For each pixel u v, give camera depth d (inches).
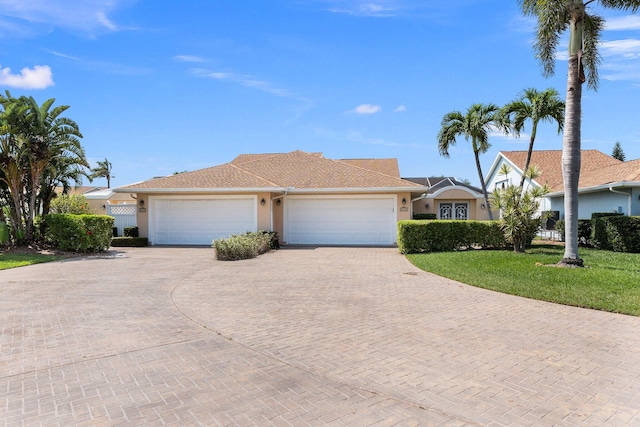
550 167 1067.9
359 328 239.3
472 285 361.1
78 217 631.8
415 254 589.0
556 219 935.7
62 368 180.5
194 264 510.0
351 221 776.9
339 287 359.3
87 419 136.9
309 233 785.6
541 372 174.6
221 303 301.6
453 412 141.0
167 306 292.8
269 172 863.1
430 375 172.4
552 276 378.9
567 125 434.6
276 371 177.5
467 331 232.1
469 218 1174.3
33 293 338.3
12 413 141.2
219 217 765.9
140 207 778.2
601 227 624.7
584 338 218.5
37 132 637.9
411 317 261.6
